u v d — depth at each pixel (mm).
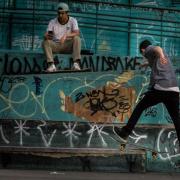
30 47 12648
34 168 10398
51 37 10820
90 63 10938
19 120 10633
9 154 10375
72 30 10828
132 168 10547
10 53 10727
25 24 12672
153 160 10703
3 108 10648
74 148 10508
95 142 10695
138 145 10703
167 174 10516
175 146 10797
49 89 10695
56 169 10398
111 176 9969
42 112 10680
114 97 10836
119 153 10469
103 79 10836
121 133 9148
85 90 10781
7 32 12641
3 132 10609
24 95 10680
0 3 12664
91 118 10773
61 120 10703
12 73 10703
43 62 10766
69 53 10852
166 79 9047
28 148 10375
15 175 9625
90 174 10109
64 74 10711
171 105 9102
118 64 10969
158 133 10789
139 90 10859
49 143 10633
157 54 9070
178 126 9125
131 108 10852
